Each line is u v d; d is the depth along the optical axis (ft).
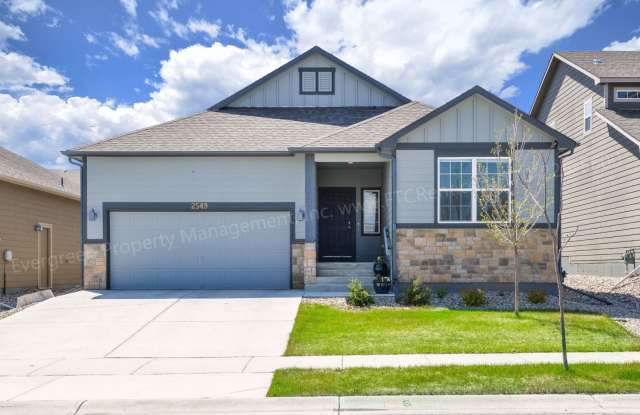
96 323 29.76
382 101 54.13
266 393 17.47
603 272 53.47
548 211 38.47
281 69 54.13
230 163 43.19
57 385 18.80
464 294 35.76
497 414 15.46
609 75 52.11
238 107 54.29
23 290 50.62
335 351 23.32
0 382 19.25
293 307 33.73
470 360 21.34
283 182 43.09
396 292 38.58
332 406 16.20
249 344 24.98
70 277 63.10
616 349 22.98
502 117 39.22
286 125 47.98
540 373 19.03
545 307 33.83
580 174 58.85
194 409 16.25
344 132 43.06
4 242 47.85
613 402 16.31
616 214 50.93
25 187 51.83
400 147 39.45
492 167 38.99
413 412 15.60
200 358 22.63
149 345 25.02
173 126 47.62
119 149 42.06
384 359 21.80
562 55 62.39
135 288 42.83
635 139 43.86
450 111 39.47
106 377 19.85
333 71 54.34
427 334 26.20
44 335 27.25
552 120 67.31
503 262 38.73
